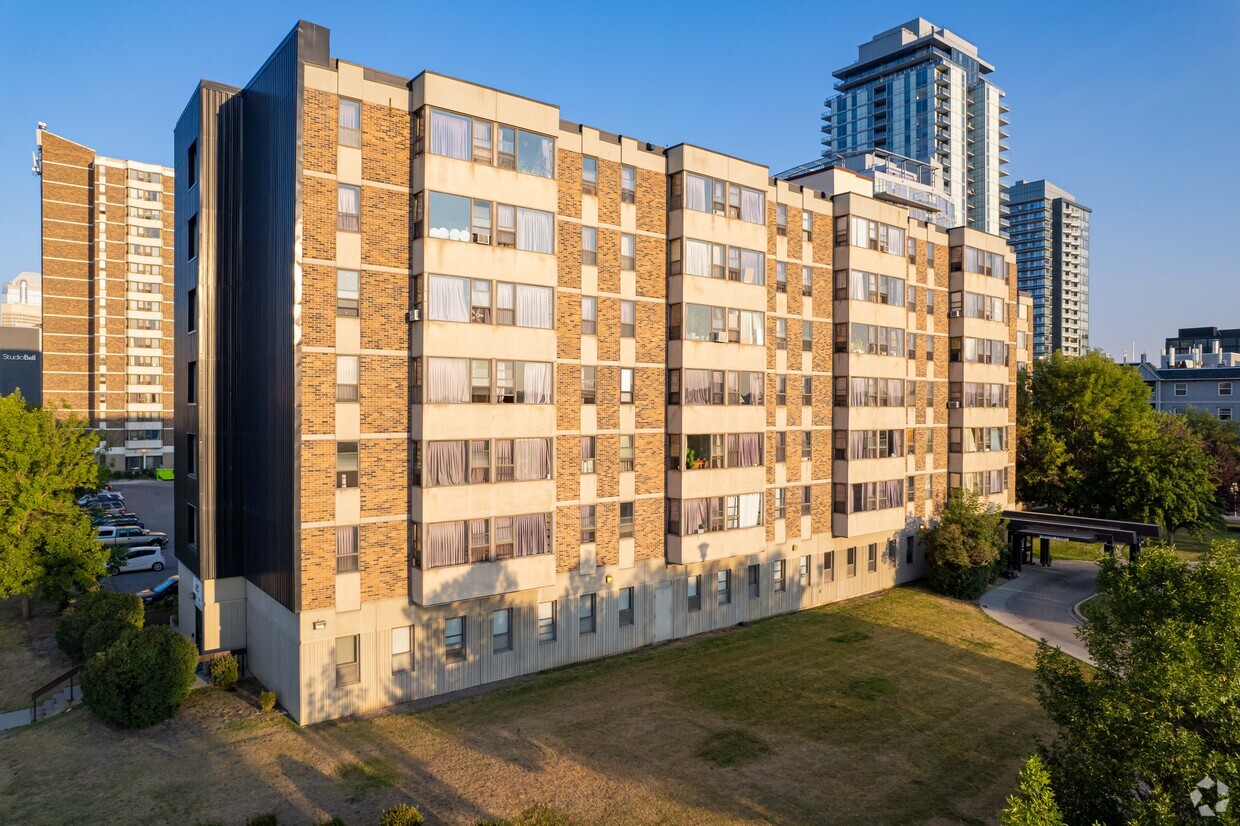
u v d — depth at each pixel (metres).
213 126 26.25
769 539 34.75
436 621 24.73
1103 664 15.26
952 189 146.38
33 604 36.38
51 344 91.25
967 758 20.88
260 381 24.75
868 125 154.25
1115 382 53.12
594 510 28.69
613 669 27.59
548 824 17.16
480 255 24.31
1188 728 12.93
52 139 91.12
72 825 16.91
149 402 96.12
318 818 17.30
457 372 23.92
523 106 25.34
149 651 22.17
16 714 23.77
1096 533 42.03
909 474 41.31
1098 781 13.66
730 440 31.98
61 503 33.38
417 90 23.72
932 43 146.62
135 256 94.81
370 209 23.23
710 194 31.28
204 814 17.39
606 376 28.89
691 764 20.25
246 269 25.94
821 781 19.44
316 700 22.44
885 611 36.09
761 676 27.08
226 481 26.58
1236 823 11.09
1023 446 53.56
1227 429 66.88
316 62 22.25
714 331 31.34
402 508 23.94
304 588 22.16
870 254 38.00
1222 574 14.07
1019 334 55.69
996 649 30.86
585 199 28.22
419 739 21.50
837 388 37.53
